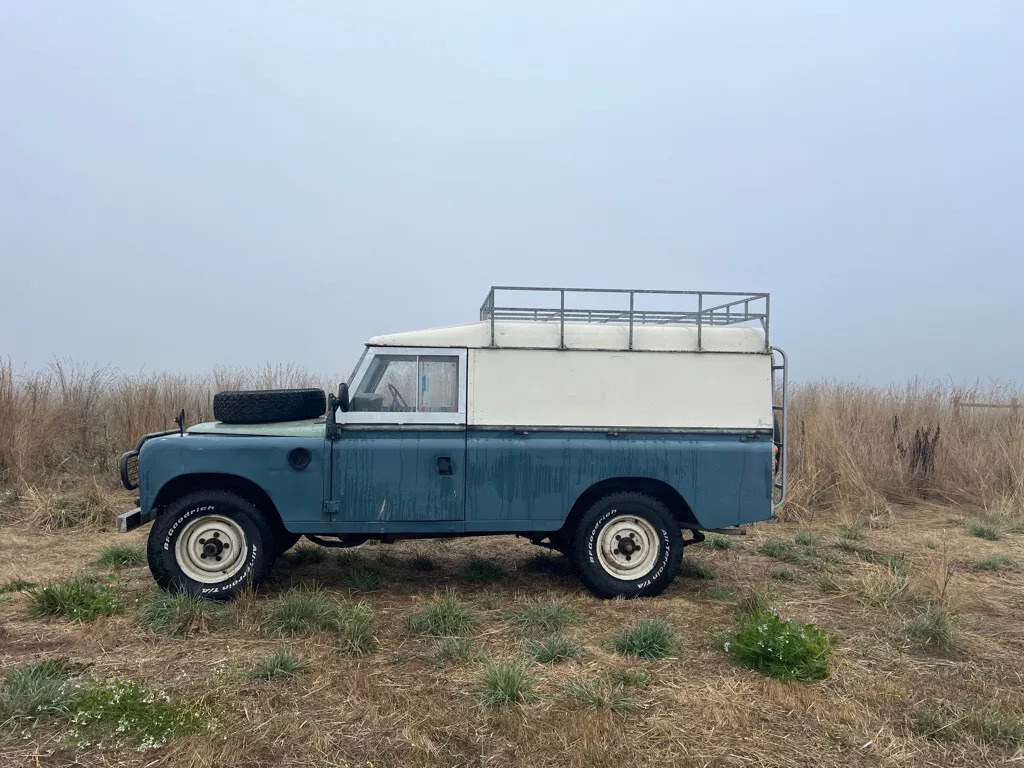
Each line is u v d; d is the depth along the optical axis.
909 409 13.09
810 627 4.70
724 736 3.71
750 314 6.20
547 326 5.89
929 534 8.91
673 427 5.91
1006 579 6.90
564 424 5.84
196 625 5.02
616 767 3.39
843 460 10.52
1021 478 10.45
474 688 4.18
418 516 5.70
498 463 5.75
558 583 6.46
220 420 6.18
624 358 5.91
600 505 5.88
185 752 3.44
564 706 3.98
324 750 3.50
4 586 6.08
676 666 4.57
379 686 4.19
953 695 4.23
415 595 6.03
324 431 5.76
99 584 6.06
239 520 5.64
